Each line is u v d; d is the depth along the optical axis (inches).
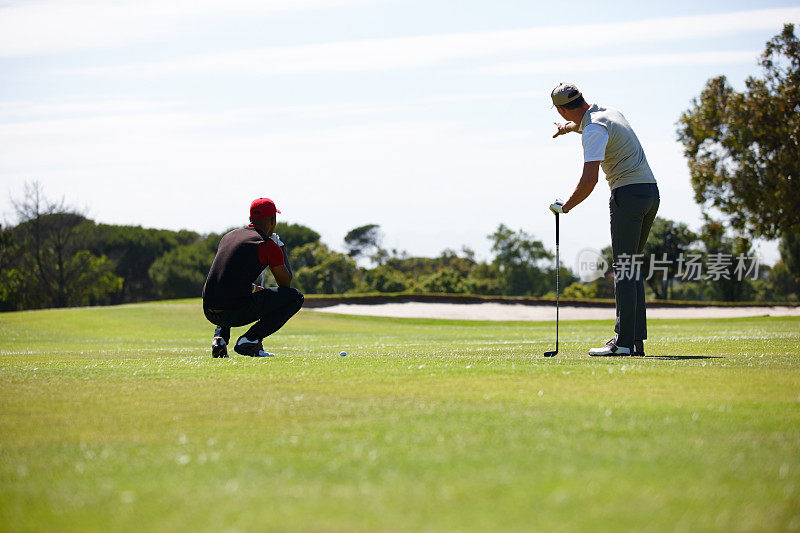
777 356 331.6
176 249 4372.5
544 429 164.7
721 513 108.7
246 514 111.8
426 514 109.8
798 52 1814.7
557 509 111.0
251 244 384.8
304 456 146.3
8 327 1065.5
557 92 371.2
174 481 131.0
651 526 103.5
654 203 355.6
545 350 407.8
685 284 3496.6
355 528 104.5
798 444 149.5
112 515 113.8
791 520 105.9
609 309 1787.6
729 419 173.3
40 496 124.7
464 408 191.0
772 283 3400.6
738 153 1852.9
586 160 353.1
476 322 1409.9
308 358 344.8
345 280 4232.3
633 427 165.8
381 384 236.7
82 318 1194.0
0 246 3348.9
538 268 5083.7
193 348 573.6
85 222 3627.0
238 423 180.4
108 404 209.6
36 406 207.2
